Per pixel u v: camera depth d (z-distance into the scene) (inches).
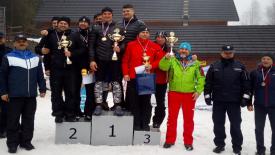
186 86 298.2
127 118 304.2
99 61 301.7
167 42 338.0
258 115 286.8
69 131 305.3
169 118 305.4
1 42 319.0
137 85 297.7
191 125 302.0
